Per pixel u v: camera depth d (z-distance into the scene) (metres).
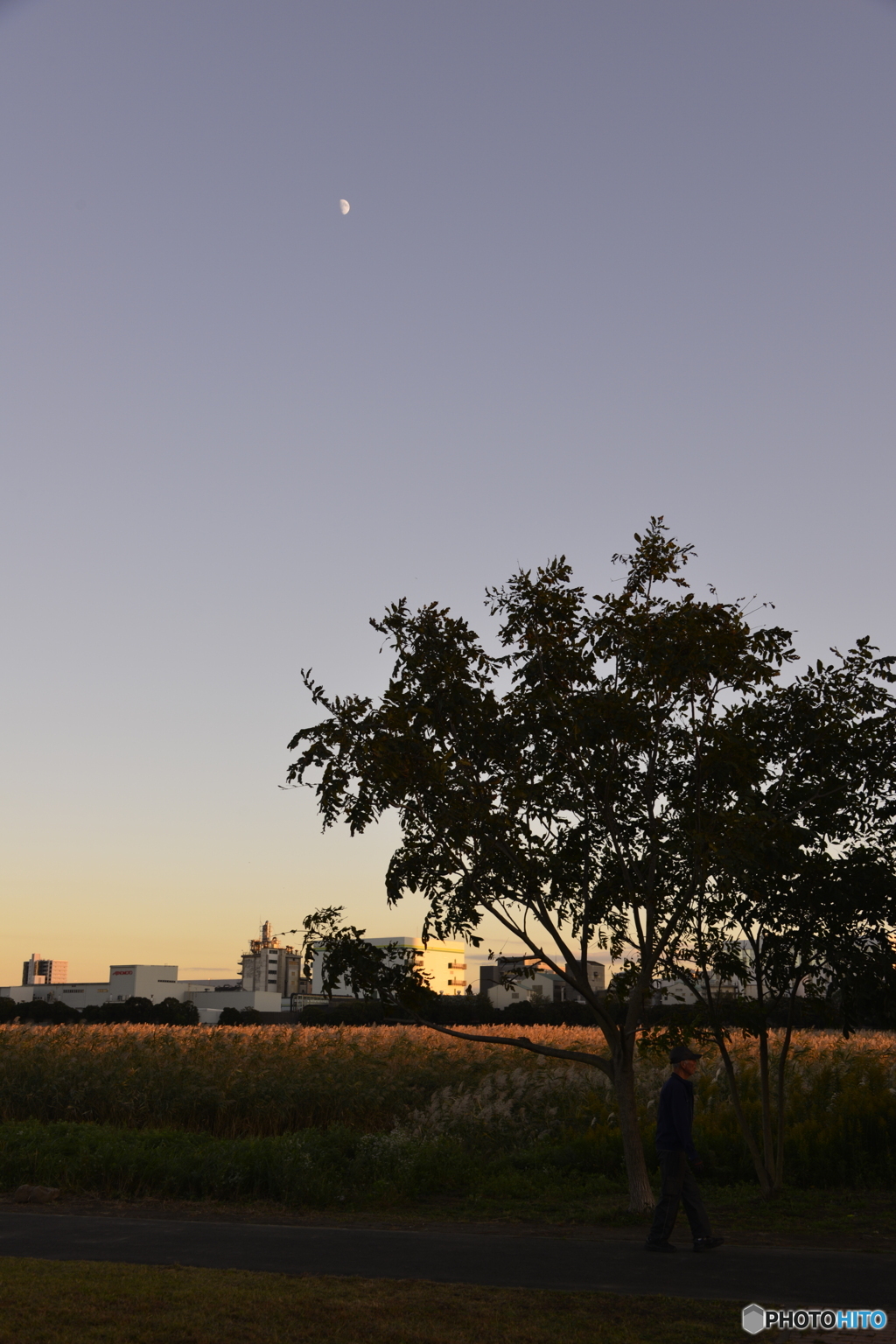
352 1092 23.22
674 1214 9.81
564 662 12.72
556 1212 13.26
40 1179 15.25
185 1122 22.67
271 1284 7.78
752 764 12.34
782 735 13.91
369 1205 14.16
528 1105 22.19
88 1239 10.45
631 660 12.76
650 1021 14.66
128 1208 13.60
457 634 12.88
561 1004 62.75
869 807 13.65
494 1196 14.82
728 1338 6.41
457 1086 24.67
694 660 12.17
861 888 13.13
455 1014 62.22
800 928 13.62
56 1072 23.72
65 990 106.50
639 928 12.34
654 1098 21.48
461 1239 10.64
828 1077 20.06
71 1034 29.47
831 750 13.66
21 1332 6.07
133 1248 9.88
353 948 13.03
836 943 13.31
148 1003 80.88
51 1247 9.93
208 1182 14.80
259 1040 29.75
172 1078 23.22
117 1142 16.55
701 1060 24.30
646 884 12.22
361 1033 33.06
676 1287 8.05
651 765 12.55
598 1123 19.55
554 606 12.95
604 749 12.46
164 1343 5.96
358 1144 16.80
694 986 14.07
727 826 11.55
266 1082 22.86
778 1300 7.51
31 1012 77.44
